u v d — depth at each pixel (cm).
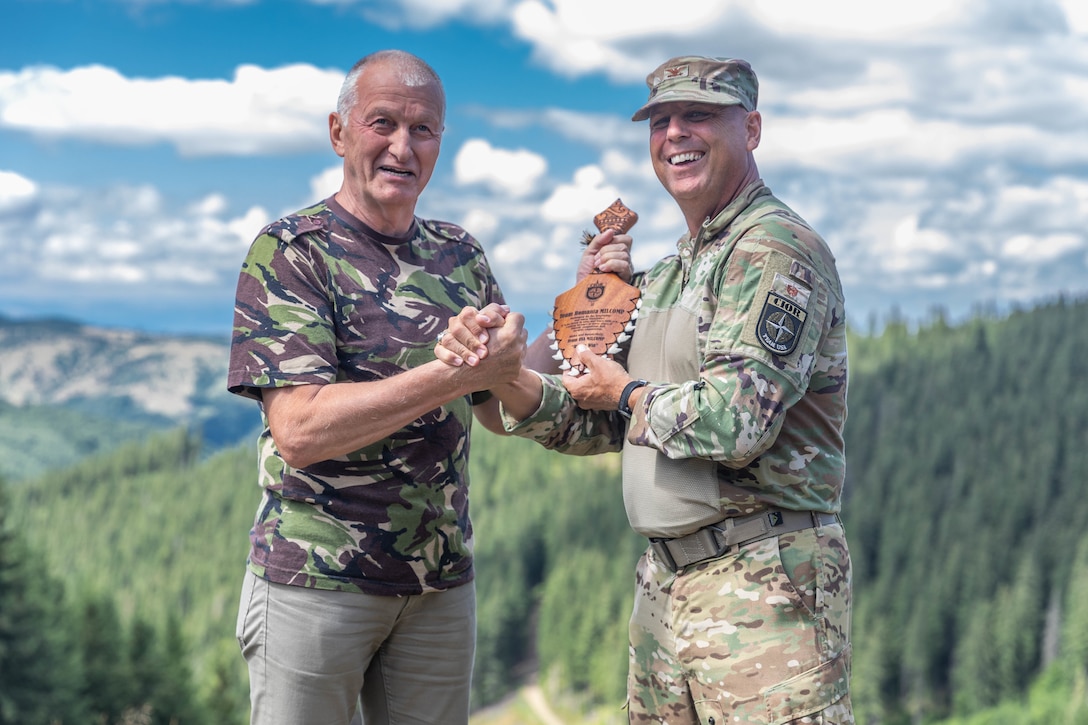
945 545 8906
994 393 11531
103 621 3750
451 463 276
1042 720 6762
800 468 263
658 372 286
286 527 263
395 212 272
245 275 262
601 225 313
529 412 296
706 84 271
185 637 3803
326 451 252
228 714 3709
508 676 9038
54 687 3325
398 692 281
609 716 7525
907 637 8000
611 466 11756
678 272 293
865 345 13375
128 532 12669
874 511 9656
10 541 3650
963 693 7475
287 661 262
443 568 275
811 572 261
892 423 11231
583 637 8488
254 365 254
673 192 284
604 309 298
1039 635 7631
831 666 258
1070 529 8656
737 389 248
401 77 263
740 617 261
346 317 265
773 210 267
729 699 260
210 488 13900
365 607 263
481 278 301
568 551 10006
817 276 258
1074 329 11981
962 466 10206
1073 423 10200
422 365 252
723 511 264
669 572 279
